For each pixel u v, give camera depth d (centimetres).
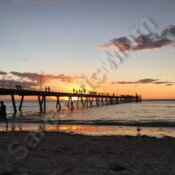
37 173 733
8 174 723
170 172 755
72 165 824
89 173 737
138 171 764
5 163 846
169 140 1379
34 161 877
